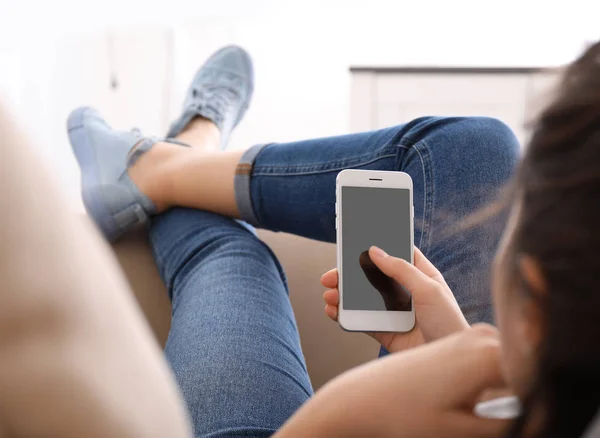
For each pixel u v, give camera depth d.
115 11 2.70
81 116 1.35
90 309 0.29
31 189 0.28
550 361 0.30
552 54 2.40
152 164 1.23
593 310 0.29
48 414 0.28
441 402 0.38
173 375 0.73
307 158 1.02
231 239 1.05
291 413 0.68
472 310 0.77
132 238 1.24
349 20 2.61
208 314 0.82
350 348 1.13
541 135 0.31
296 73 2.63
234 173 1.08
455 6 2.49
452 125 0.90
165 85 2.71
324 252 1.24
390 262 0.63
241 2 2.67
